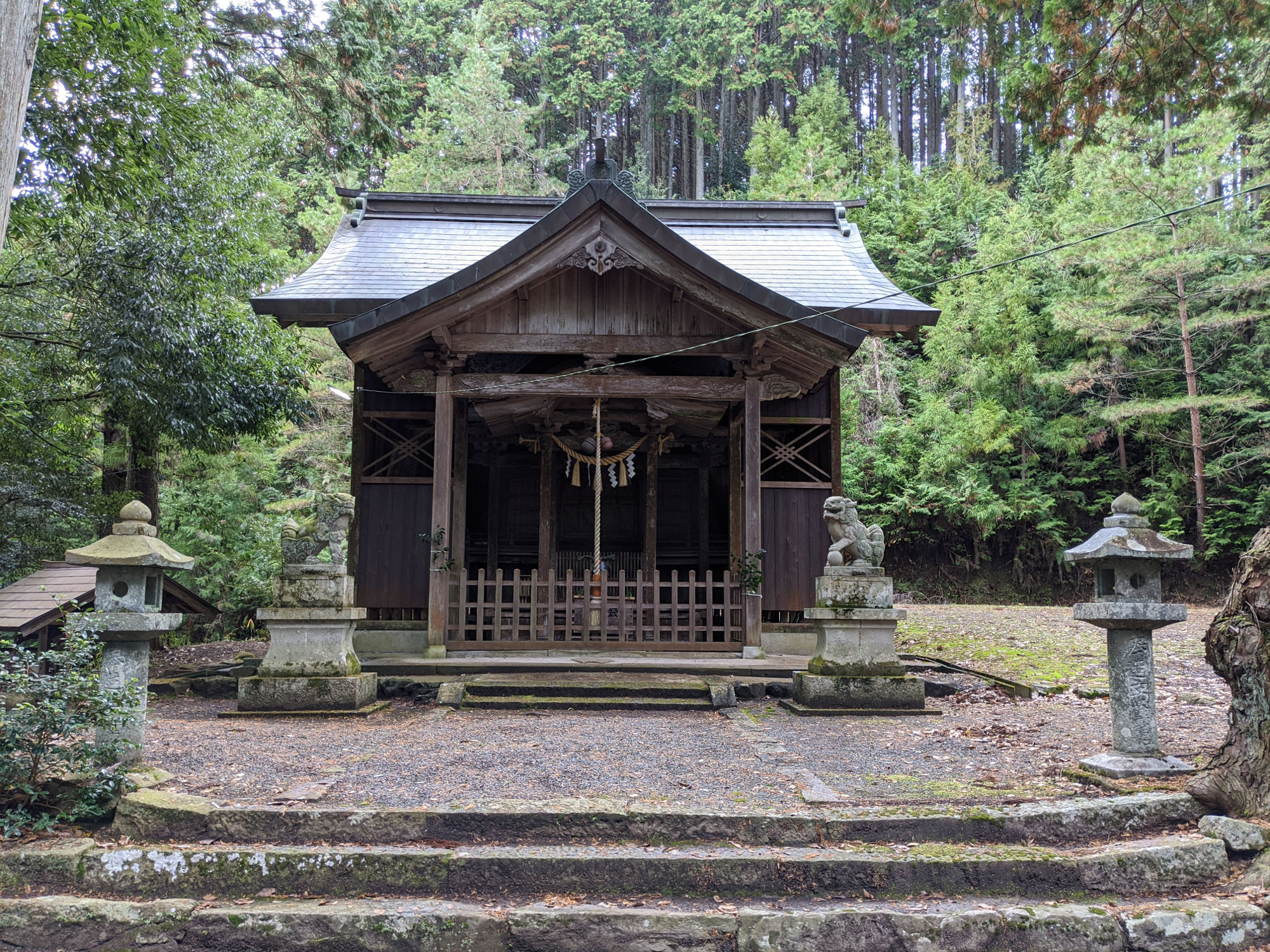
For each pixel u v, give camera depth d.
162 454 19.00
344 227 15.73
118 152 9.79
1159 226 23.20
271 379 14.23
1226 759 5.37
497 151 31.62
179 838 4.84
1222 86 10.70
